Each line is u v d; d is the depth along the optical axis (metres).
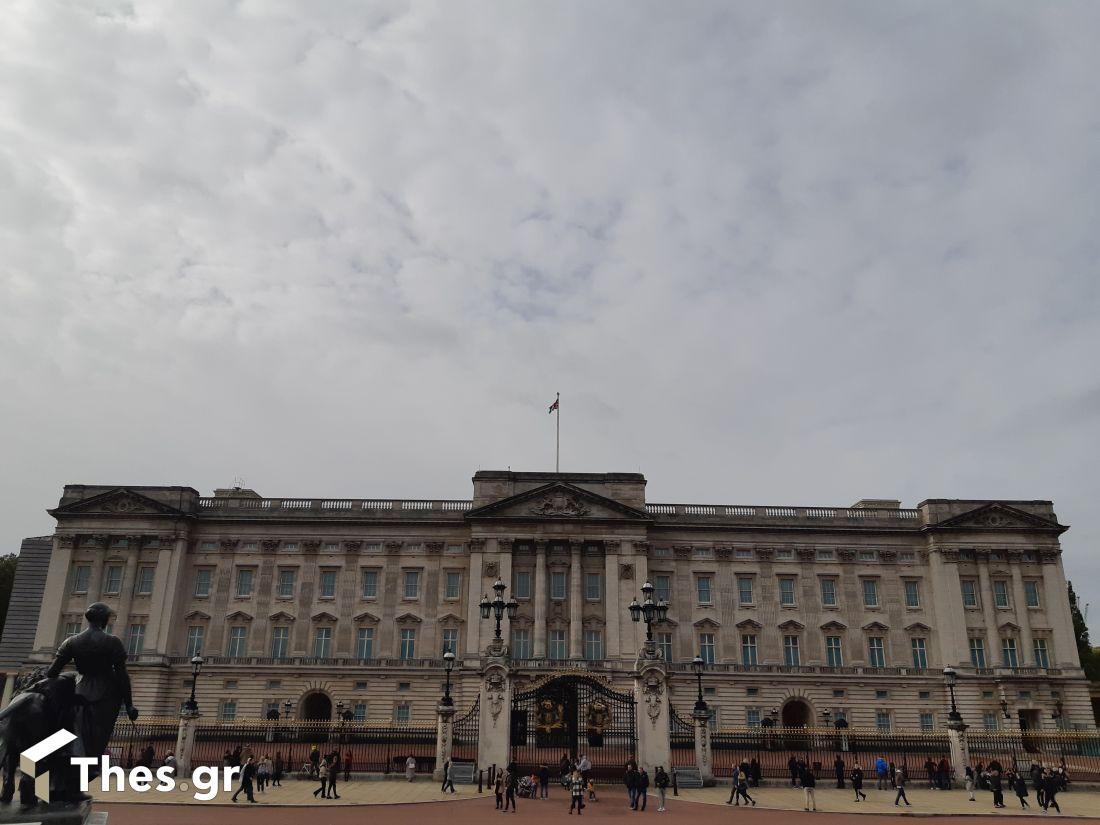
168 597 88.25
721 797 48.25
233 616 89.31
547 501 91.50
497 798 42.28
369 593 90.88
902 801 48.94
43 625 87.25
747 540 93.38
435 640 88.88
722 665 88.44
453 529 92.62
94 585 88.62
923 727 86.62
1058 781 55.25
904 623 90.88
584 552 91.19
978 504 93.00
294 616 89.62
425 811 41.09
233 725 70.50
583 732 55.59
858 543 93.50
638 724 51.56
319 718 88.31
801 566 92.75
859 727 85.94
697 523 93.06
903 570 92.81
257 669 87.00
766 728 71.62
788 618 90.81
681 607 90.56
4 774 20.31
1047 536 92.38
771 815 42.16
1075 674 87.88
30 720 20.47
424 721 84.75
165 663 86.06
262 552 91.75
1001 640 89.19
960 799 50.50
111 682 22.42
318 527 92.50
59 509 90.56
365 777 53.09
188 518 91.06
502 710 51.41
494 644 53.44
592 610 89.25
